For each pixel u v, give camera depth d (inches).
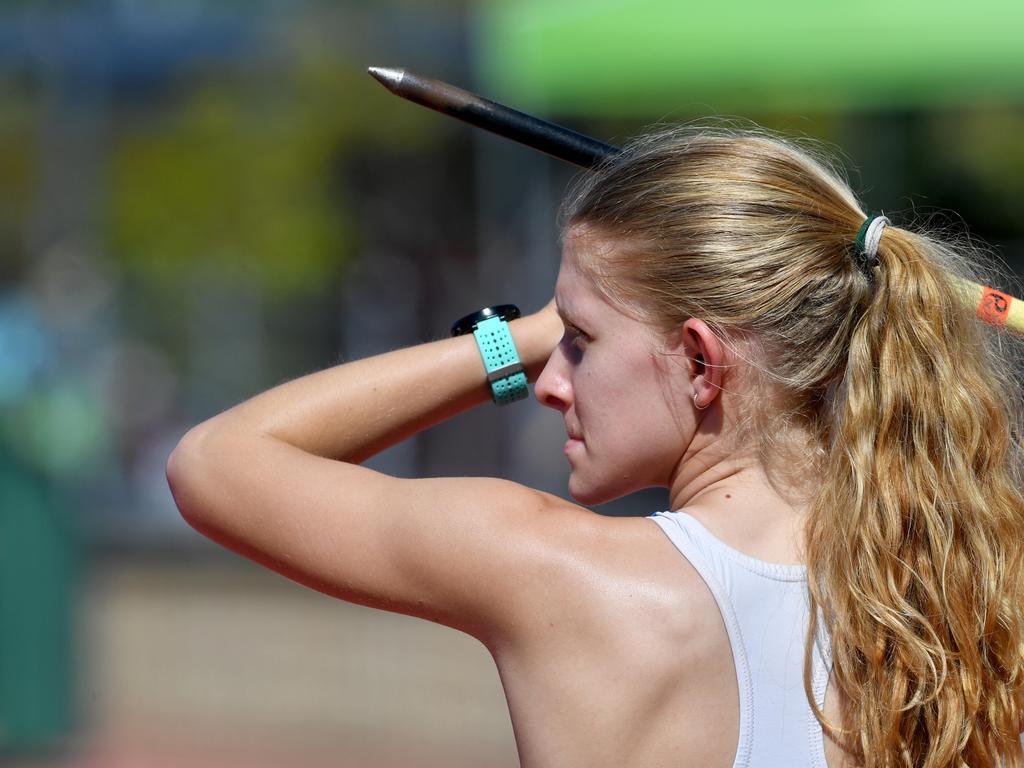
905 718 200.5
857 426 206.4
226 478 224.8
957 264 236.2
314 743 829.8
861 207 228.4
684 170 214.7
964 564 205.5
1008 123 1370.6
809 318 209.6
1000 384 229.9
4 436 854.5
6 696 836.0
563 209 254.7
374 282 1731.1
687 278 207.9
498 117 255.6
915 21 909.2
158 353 1615.4
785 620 201.8
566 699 199.6
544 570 202.8
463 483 214.2
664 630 199.2
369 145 1770.4
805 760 197.5
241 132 1736.0
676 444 214.2
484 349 247.1
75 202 1793.8
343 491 217.2
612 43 960.3
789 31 930.7
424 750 818.8
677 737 197.2
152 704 906.1
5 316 1381.6
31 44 1365.7
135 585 1161.4
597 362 215.2
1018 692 207.5
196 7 1386.6
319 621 1005.8
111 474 1493.6
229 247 1712.6
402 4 1481.3
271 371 1657.2
